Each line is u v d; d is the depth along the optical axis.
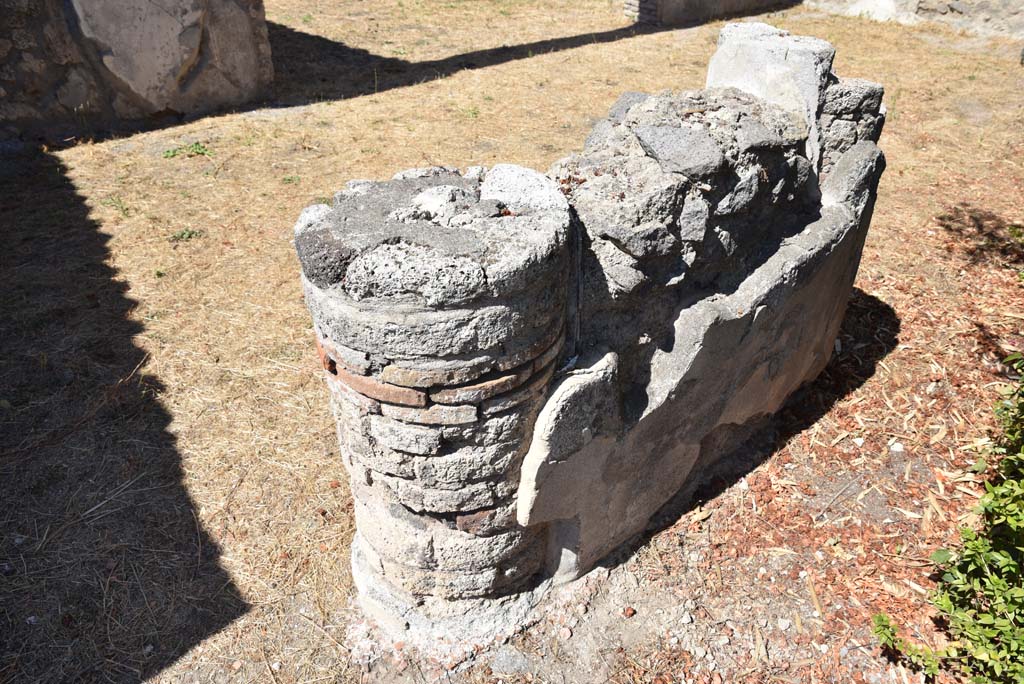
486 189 3.21
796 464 4.55
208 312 5.93
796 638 3.62
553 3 15.18
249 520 4.22
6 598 3.77
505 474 3.18
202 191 7.74
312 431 4.84
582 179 3.46
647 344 3.60
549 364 3.09
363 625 3.67
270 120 9.44
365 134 9.03
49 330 5.64
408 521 3.29
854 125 4.38
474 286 2.60
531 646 3.59
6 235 6.87
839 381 5.15
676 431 3.86
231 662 3.53
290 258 6.66
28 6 8.15
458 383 2.83
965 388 5.02
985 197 7.70
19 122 8.61
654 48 12.41
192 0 8.92
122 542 4.08
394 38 12.67
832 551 4.04
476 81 10.84
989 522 3.62
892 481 4.43
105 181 7.90
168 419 4.89
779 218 4.18
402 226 2.83
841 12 14.48
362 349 2.79
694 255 3.53
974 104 10.16
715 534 4.13
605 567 3.90
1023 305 5.87
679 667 3.52
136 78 8.98
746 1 14.45
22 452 4.60
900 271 6.39
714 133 3.67
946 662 3.47
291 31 12.55
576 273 3.20
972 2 12.87
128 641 3.62
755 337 3.98
